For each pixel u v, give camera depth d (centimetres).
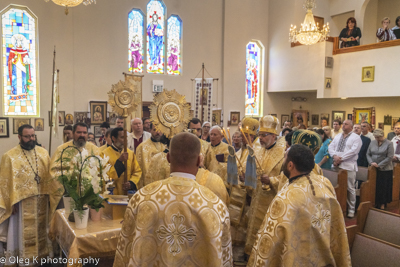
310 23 1119
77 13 1080
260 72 1492
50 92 1030
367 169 671
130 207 180
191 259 173
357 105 1319
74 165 299
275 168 369
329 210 225
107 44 1138
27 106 1002
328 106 1438
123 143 409
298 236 213
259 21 1454
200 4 1323
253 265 216
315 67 1277
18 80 984
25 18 991
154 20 1241
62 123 1046
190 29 1304
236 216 396
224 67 1367
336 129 786
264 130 378
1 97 952
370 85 1135
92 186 292
